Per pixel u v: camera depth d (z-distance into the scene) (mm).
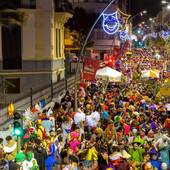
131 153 10734
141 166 9836
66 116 13312
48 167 10492
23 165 8953
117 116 15008
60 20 25219
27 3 22766
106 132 12430
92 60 16891
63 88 24469
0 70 22703
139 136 13008
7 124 12867
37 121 12789
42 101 17922
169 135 13953
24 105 16156
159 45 92812
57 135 11641
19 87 23328
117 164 9789
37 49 23422
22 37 23156
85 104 17938
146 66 56438
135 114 16469
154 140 12625
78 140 11961
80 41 51562
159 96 24109
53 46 24203
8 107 12555
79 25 50906
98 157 10312
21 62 23312
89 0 66438
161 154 11750
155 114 18812
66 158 9727
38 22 23266
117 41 73250
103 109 17719
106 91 26000
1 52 22641
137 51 119188
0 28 22375
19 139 9656
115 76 21922
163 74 37062
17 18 16625
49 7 23234
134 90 26375
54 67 24734
